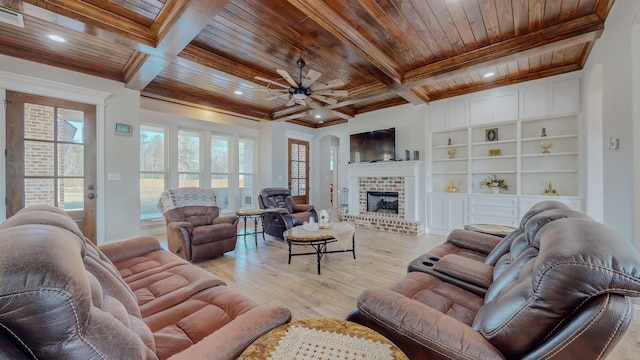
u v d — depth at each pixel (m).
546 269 0.83
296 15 2.50
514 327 0.87
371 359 0.89
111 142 3.90
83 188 3.66
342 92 3.62
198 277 1.82
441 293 1.64
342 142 7.46
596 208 3.55
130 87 4.04
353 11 2.48
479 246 2.41
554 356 0.76
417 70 3.74
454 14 2.54
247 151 6.82
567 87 3.91
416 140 5.40
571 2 2.39
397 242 4.59
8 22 2.43
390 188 5.73
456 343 0.93
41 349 0.57
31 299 0.53
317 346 0.97
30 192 3.27
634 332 1.88
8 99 3.12
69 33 2.86
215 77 4.27
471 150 4.92
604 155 2.49
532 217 1.72
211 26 2.71
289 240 3.30
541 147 4.33
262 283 2.87
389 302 1.17
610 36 2.41
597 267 0.75
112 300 1.03
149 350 0.91
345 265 3.43
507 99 4.42
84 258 1.17
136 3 2.38
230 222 3.94
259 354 0.91
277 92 3.96
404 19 2.61
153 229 5.14
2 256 0.56
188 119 5.56
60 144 3.49
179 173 5.57
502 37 2.96
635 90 2.03
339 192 8.15
